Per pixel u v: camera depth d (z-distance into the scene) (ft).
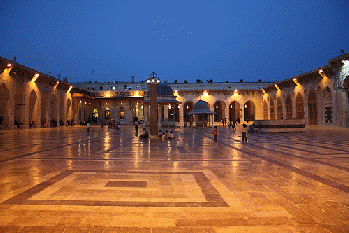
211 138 62.64
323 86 119.44
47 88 130.21
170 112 196.03
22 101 107.86
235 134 78.18
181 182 18.80
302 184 18.15
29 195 15.52
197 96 189.98
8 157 31.22
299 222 11.54
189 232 10.52
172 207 13.47
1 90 95.81
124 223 11.43
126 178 20.06
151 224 11.32
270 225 11.21
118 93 190.29
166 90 136.36
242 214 12.50
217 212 12.76
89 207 13.43
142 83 196.24
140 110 192.85
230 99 191.42
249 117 203.21
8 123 96.58
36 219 11.88
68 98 157.48
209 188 17.15
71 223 11.43
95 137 66.03
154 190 16.65
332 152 34.78
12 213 12.60
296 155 32.53
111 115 191.72
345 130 85.87
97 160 28.99
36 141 53.78
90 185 17.88
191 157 31.40
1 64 89.61
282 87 160.66
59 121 144.77
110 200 14.58
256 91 191.93
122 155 33.17
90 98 186.60
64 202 14.23
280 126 79.15
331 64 109.40
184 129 115.44
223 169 23.72
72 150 38.50
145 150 38.60
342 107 106.32
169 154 34.12
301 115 140.46
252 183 18.48
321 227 11.02
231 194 15.78
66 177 20.35
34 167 24.62
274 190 16.65
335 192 16.17
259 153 34.86
